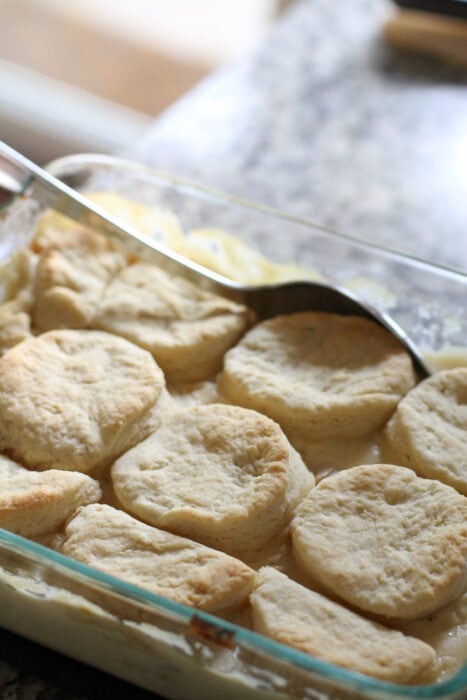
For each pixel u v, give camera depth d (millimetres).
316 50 822
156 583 453
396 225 689
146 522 478
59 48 1188
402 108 775
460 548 463
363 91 789
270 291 557
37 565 445
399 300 591
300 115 767
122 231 567
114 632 454
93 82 1150
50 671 479
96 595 442
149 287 569
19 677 480
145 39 1195
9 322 555
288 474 487
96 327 557
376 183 718
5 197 607
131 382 517
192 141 739
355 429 522
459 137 756
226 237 618
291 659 418
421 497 482
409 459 509
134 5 1202
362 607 454
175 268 571
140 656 458
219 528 472
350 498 483
